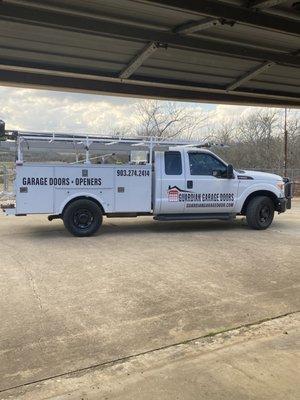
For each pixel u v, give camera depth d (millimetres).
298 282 7074
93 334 5066
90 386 3973
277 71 8898
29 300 6156
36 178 10492
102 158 11867
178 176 11391
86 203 10750
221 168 11734
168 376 4125
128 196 11117
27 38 6652
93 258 8469
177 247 9523
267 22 5805
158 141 11250
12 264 8031
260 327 5305
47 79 8219
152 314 5680
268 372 4180
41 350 4672
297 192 25625
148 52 7094
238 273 7520
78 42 6836
